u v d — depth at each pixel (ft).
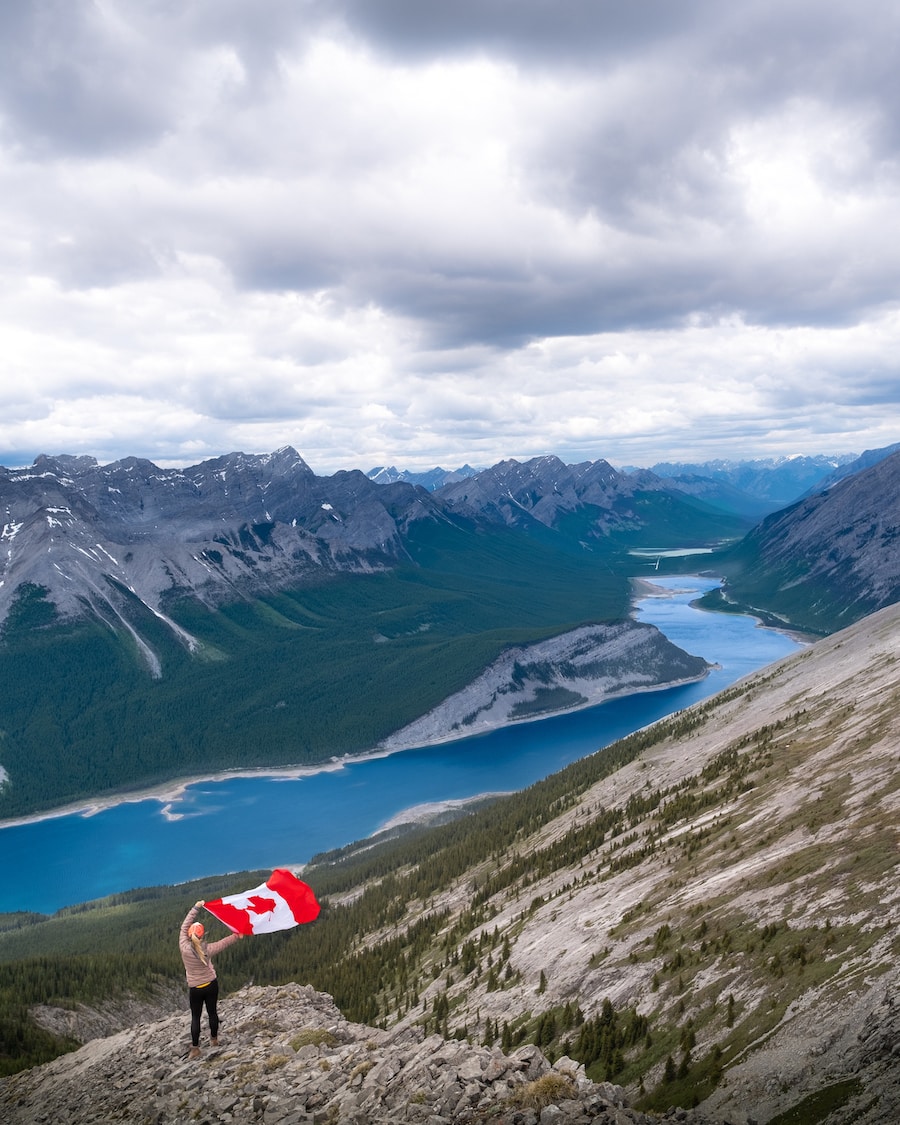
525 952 252.62
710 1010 138.82
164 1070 100.73
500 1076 74.74
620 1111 64.39
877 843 165.37
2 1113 118.01
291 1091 83.87
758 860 207.21
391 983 324.19
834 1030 105.81
